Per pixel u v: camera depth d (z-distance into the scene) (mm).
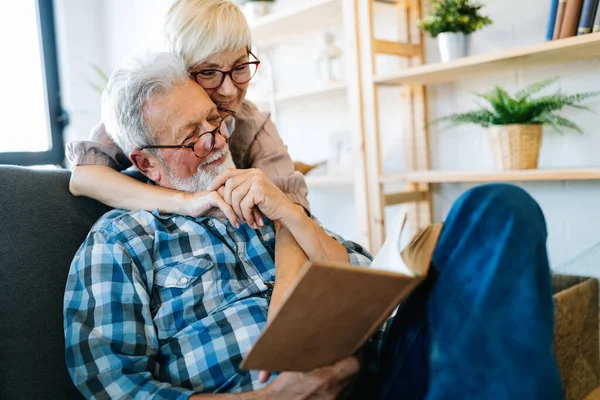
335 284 689
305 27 2480
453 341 731
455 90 2062
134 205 1166
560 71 1797
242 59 1282
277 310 691
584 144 1777
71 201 1195
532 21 1845
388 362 924
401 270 738
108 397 942
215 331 1019
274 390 869
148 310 1030
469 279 761
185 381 989
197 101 1143
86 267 1041
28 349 1021
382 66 2305
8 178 1106
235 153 1453
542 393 678
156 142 1139
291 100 2619
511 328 711
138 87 1104
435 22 1821
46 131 3256
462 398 700
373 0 2066
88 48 3320
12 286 1030
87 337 968
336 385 846
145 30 3125
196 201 1124
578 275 1533
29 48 3170
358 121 2014
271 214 1126
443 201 2148
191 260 1105
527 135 1674
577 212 1822
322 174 2459
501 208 781
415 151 2188
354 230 2510
